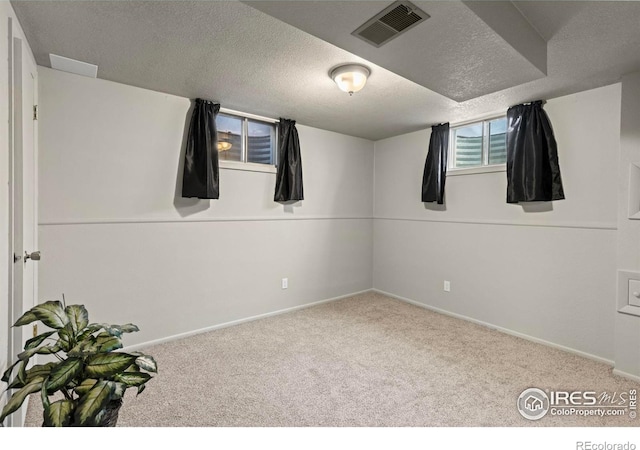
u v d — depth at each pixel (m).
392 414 1.93
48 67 2.37
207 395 2.11
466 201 3.56
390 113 3.36
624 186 2.38
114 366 1.25
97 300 2.62
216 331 3.20
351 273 4.46
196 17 1.75
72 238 2.50
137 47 2.07
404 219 4.25
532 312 3.03
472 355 2.71
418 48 1.72
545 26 1.80
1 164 1.42
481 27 1.54
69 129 2.47
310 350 2.79
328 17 1.47
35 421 1.84
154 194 2.87
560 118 2.81
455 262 3.67
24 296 1.77
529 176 2.89
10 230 1.60
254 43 2.01
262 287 3.59
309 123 3.77
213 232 3.22
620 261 2.41
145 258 2.84
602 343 2.60
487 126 3.47
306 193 3.94
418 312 3.83
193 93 2.87
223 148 3.33
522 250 3.10
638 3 1.58
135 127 2.75
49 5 1.64
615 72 2.34
